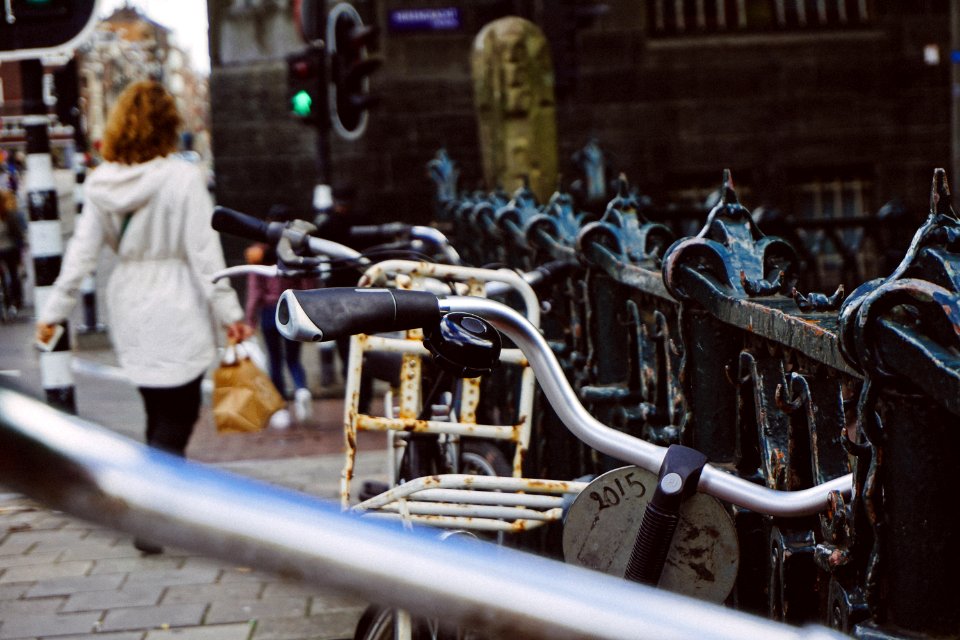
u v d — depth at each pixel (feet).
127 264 15.53
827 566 5.12
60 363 20.81
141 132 15.34
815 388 5.90
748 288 6.85
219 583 14.05
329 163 32.65
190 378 15.47
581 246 10.59
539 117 31.35
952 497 4.53
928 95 50.06
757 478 6.97
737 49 49.96
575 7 30.60
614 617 1.83
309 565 1.57
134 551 15.42
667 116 50.01
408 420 9.43
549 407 12.92
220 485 1.54
